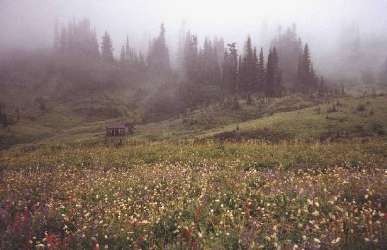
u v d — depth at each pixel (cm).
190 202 920
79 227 789
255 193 992
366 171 1337
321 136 3894
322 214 759
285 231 714
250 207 891
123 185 1252
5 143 9381
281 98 9475
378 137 3459
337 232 640
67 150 3397
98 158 2483
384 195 856
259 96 10156
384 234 625
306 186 1005
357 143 2745
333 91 10794
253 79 12519
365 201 856
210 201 961
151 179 1312
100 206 959
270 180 1184
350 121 4494
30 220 859
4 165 2645
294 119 4966
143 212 890
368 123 4291
